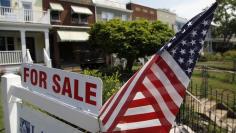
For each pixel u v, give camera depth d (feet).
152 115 6.44
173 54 6.62
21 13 58.75
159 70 6.58
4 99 12.20
